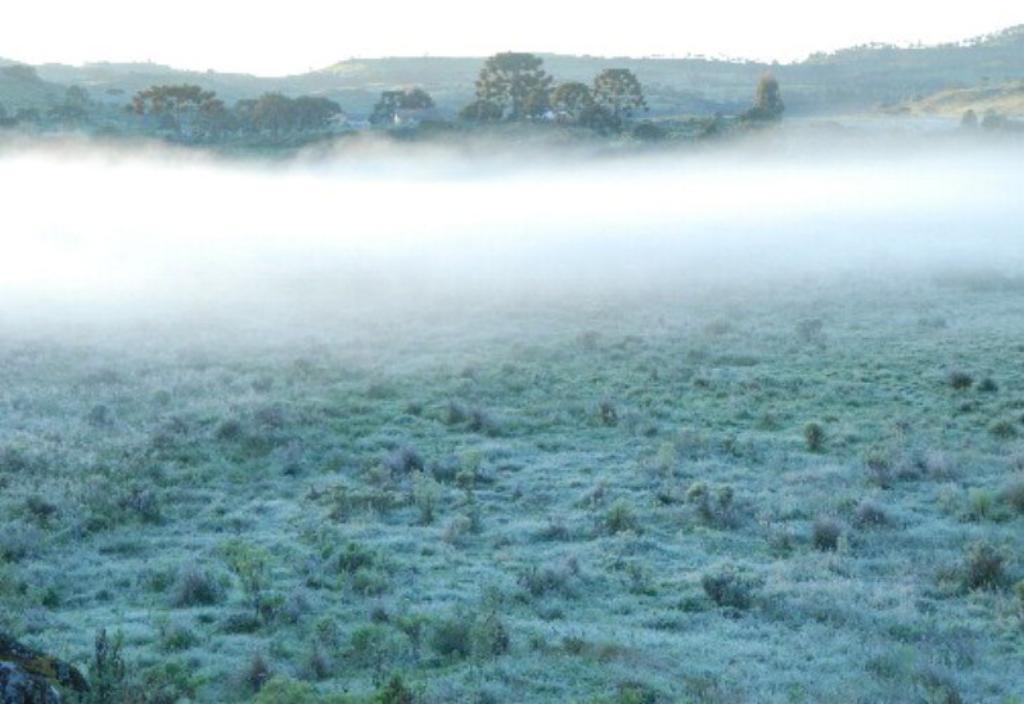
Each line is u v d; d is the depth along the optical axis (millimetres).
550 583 17797
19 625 15461
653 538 20422
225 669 14234
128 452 25344
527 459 25797
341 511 21625
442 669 14219
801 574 18438
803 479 23812
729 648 15164
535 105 133750
